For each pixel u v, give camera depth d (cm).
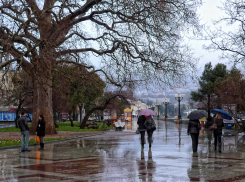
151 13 2266
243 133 2789
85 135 2628
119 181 729
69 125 5506
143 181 727
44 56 1848
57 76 2597
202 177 773
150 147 1556
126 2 2258
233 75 3762
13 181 730
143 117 1570
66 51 2316
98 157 1200
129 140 2153
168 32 2386
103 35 2600
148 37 2420
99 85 2902
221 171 865
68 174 825
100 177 780
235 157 1193
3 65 1753
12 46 1705
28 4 2291
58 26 2192
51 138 2167
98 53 2572
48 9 2016
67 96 4319
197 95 4716
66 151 1435
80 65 2491
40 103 2612
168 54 2445
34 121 2658
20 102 4006
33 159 1149
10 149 1557
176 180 737
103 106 3991
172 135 2655
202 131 3228
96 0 2273
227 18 1948
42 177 782
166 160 1107
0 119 7612
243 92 2934
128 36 2472
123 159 1138
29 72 2353
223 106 3061
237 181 722
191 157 1193
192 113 1408
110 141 2061
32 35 2050
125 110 7844
